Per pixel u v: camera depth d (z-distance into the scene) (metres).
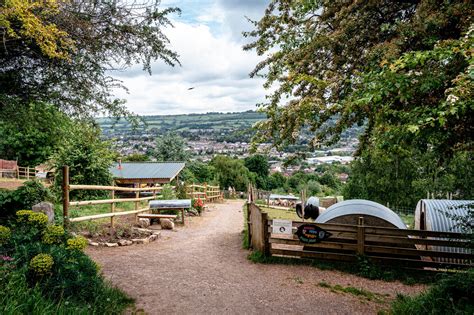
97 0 5.36
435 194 31.88
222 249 9.31
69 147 14.48
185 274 6.62
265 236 8.21
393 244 8.12
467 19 4.13
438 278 7.05
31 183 8.12
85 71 5.95
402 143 4.43
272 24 6.36
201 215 17.30
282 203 31.70
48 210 7.66
